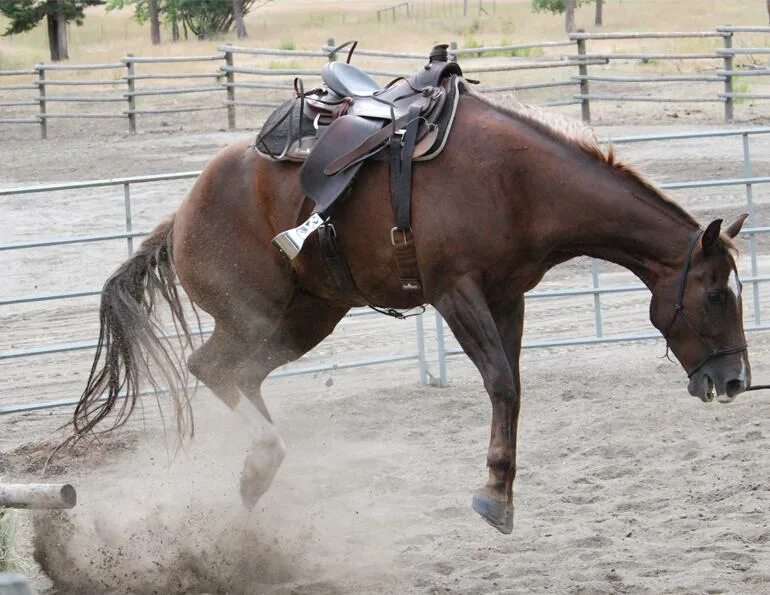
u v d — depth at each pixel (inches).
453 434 441.7
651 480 371.9
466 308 289.4
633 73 1517.0
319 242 307.9
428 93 298.5
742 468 374.3
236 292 333.1
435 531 339.6
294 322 346.3
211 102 1485.0
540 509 353.7
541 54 1875.0
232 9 3095.5
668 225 286.4
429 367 544.1
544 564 307.9
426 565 311.0
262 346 346.0
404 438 438.9
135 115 1403.8
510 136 289.9
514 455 293.9
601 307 641.0
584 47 1154.7
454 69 307.6
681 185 516.1
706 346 285.6
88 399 354.3
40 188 456.8
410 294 307.6
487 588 293.3
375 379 526.0
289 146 312.5
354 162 295.9
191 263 336.2
